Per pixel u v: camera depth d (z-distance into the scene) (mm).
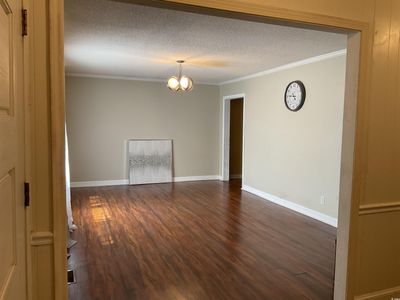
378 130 2234
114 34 3520
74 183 6723
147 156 7238
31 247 1437
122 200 5695
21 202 1230
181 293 2631
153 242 3732
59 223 1503
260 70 5770
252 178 6469
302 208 5051
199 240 3820
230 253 3449
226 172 7801
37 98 1446
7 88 1017
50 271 1516
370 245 2299
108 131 6906
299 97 5004
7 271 996
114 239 3809
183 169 7629
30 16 1413
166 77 6801
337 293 2318
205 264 3172
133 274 2947
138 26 3229
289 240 3859
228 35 3498
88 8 2752
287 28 3211
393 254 2391
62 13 1460
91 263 3162
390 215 2350
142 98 7105
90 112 6730
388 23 2189
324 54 4418
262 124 6086
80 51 4367
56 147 1474
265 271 3037
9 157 1035
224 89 7562
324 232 4152
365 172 2225
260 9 1811
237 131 8227
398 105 2289
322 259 3320
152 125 7250
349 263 2221
